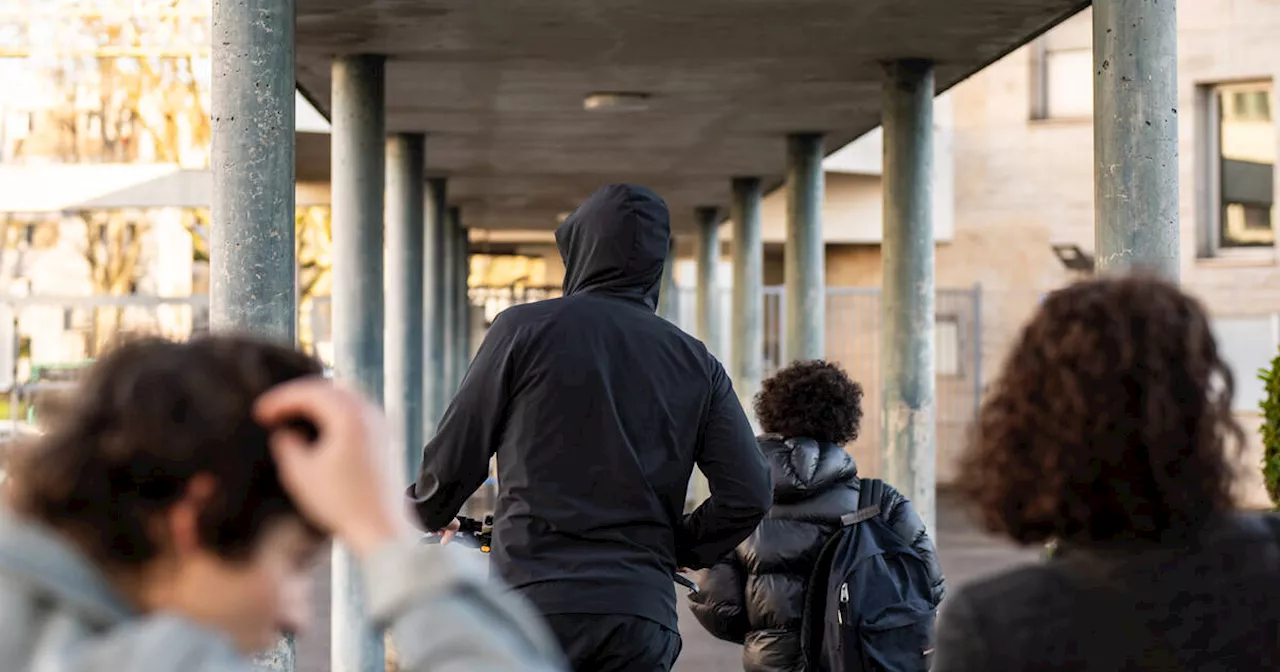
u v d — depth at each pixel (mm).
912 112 10297
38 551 1075
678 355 3920
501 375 3836
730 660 9836
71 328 33469
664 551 3865
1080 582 1727
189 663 1043
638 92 11820
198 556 1099
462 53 10008
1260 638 1688
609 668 3746
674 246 25672
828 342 24172
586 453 3797
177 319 23453
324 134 14586
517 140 14773
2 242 34062
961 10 8820
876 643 4289
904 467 9969
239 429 1086
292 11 6480
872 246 24062
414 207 14172
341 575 8422
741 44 9867
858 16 8992
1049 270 23688
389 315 14039
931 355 10117
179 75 25734
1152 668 1679
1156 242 6523
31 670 1050
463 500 4004
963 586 1786
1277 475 6570
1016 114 23859
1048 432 1774
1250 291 21469
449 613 1082
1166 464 1729
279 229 6359
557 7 8656
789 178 14297
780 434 4637
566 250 4102
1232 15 21656
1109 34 6590
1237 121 21984
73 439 1084
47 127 28938
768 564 4477
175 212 31922
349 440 1093
